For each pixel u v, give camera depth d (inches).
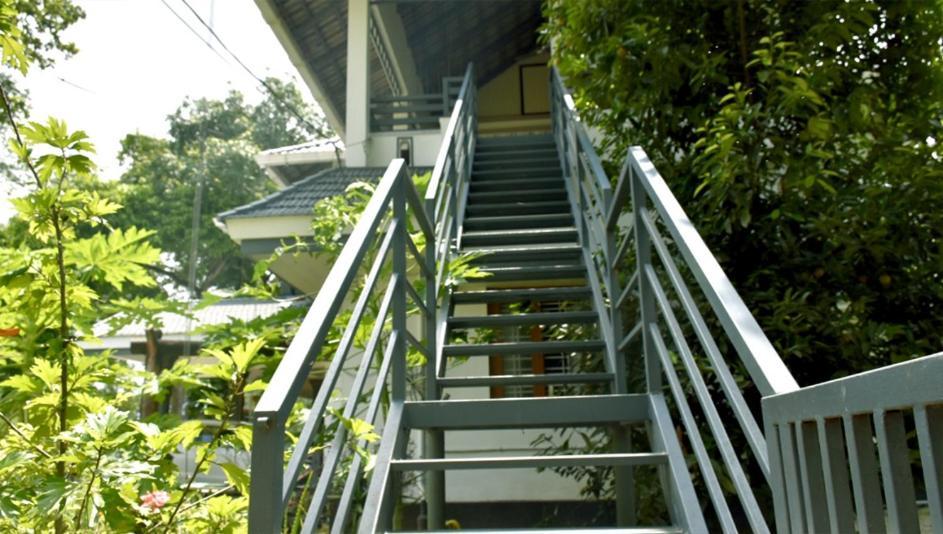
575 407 104.5
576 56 167.0
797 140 132.8
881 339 125.0
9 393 92.0
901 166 132.5
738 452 128.1
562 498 240.4
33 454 74.8
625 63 152.6
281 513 48.1
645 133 157.9
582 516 237.9
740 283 133.3
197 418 109.3
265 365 126.6
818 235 132.1
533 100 458.3
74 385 85.2
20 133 82.0
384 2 317.7
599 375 129.0
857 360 122.9
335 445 73.4
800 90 123.3
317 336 57.1
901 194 129.1
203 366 80.7
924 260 130.6
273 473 47.4
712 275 61.1
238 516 83.7
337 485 116.3
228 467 73.3
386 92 418.3
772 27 147.2
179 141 770.8
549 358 258.4
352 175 277.1
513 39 434.6
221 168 754.2
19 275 82.2
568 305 208.2
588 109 175.6
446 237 170.1
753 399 132.0
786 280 130.6
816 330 125.9
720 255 132.4
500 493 243.4
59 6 409.7
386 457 92.1
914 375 29.5
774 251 134.6
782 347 122.4
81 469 69.2
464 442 247.8
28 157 82.7
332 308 61.6
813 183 125.4
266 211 237.5
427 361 128.2
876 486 34.9
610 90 158.4
